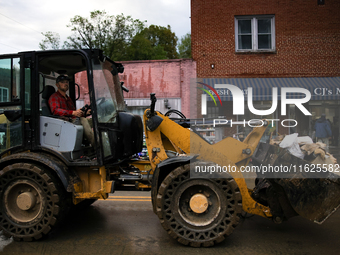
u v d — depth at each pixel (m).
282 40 13.02
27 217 3.53
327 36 12.84
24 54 3.64
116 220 4.28
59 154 3.63
